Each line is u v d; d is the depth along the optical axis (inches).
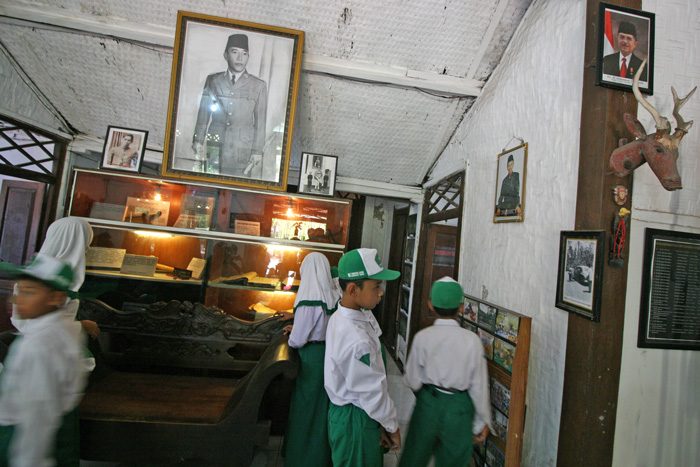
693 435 75.8
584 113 74.0
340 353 59.0
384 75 124.3
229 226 127.3
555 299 78.3
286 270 132.2
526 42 101.1
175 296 127.0
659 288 73.5
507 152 102.3
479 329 92.7
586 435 67.7
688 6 78.2
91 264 121.5
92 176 120.6
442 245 167.9
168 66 126.6
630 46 71.6
